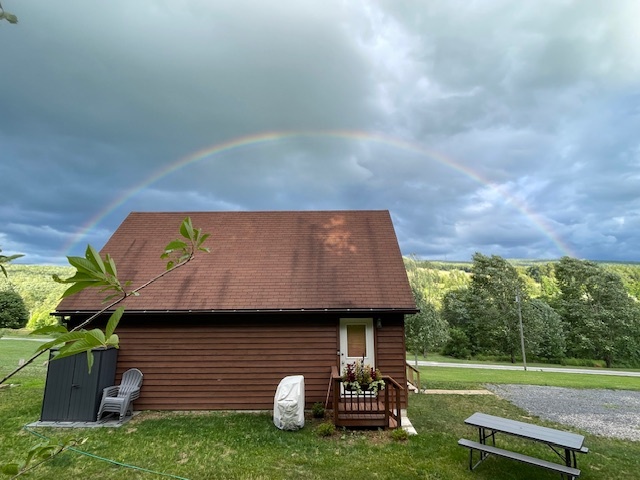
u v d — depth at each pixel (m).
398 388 7.35
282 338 8.98
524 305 37.12
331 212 12.73
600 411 10.41
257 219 12.38
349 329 9.09
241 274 9.88
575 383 15.96
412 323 20.41
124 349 8.86
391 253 10.66
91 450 6.17
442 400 10.69
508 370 23.44
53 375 7.71
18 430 7.04
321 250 10.80
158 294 9.22
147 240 11.12
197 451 6.21
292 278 9.73
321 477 5.36
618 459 6.47
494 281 38.97
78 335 1.07
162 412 8.48
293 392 7.52
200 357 8.88
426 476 5.42
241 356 8.89
